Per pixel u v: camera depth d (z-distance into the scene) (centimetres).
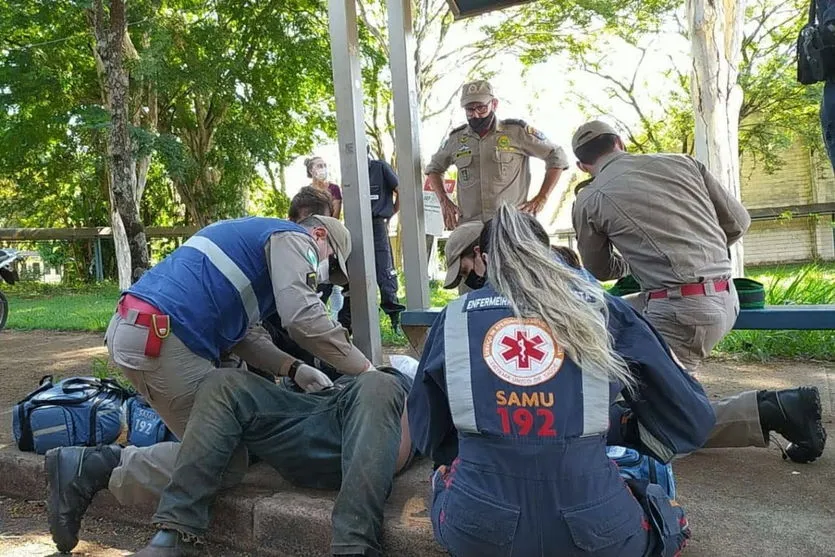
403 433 302
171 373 285
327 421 294
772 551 254
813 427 323
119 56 841
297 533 285
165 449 297
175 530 266
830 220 1953
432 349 220
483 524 198
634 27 1667
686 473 330
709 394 478
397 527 267
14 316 1140
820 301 695
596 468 199
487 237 238
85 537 317
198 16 1627
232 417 286
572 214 361
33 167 1880
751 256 2038
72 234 1794
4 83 1420
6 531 322
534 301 206
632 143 2180
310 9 1553
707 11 670
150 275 294
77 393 361
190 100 1772
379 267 725
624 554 200
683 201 329
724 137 684
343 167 414
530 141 516
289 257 294
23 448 365
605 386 200
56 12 1213
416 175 467
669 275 322
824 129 302
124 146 839
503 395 201
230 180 1798
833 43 286
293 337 295
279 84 1628
